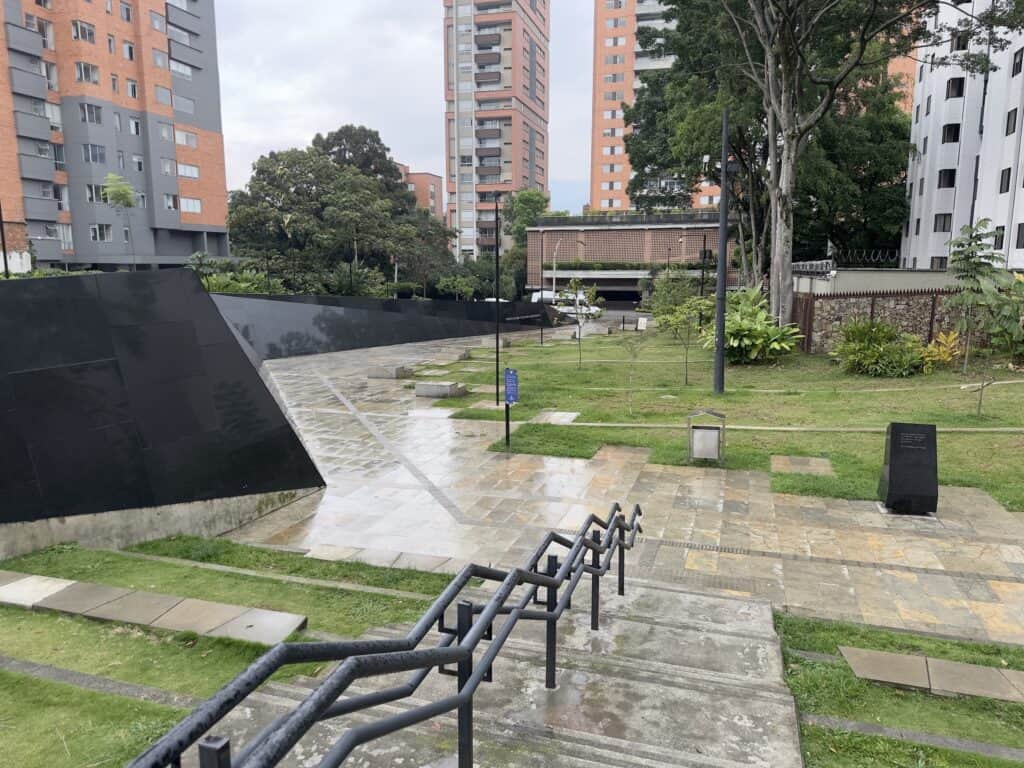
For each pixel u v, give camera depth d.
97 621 5.89
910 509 10.35
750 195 40.47
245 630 5.66
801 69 27.31
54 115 46.22
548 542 5.12
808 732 4.54
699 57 33.66
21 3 43.16
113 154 48.47
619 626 5.90
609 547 6.18
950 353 22.75
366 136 77.88
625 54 96.19
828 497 11.20
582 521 10.45
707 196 91.94
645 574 8.30
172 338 10.33
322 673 5.05
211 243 58.53
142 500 9.66
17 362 8.78
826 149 38.88
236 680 1.97
